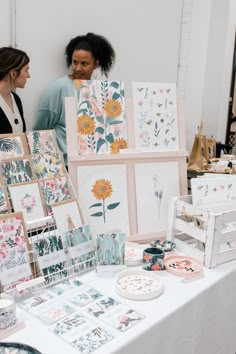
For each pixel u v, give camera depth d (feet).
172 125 5.24
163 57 10.43
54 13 7.29
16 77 5.77
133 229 4.89
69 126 4.60
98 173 4.71
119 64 9.07
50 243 3.68
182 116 5.32
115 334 2.93
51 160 4.28
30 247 3.59
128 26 9.05
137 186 4.94
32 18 6.91
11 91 6.12
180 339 3.54
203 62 11.00
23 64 5.75
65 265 3.78
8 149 4.05
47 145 4.39
